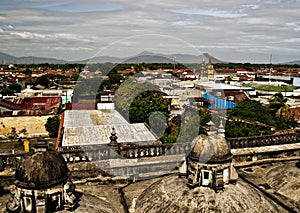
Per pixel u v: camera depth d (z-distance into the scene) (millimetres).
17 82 142250
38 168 10656
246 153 20000
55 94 110438
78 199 11891
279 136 21875
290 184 15797
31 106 87625
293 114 70188
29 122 77812
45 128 78500
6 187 15633
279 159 20594
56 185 10711
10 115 76750
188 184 13289
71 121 45219
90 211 11250
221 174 13016
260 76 169625
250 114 64375
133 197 15891
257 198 13148
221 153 12977
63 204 11062
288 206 14234
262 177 17891
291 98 97062
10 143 73188
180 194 13055
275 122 63969
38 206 10562
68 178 11344
